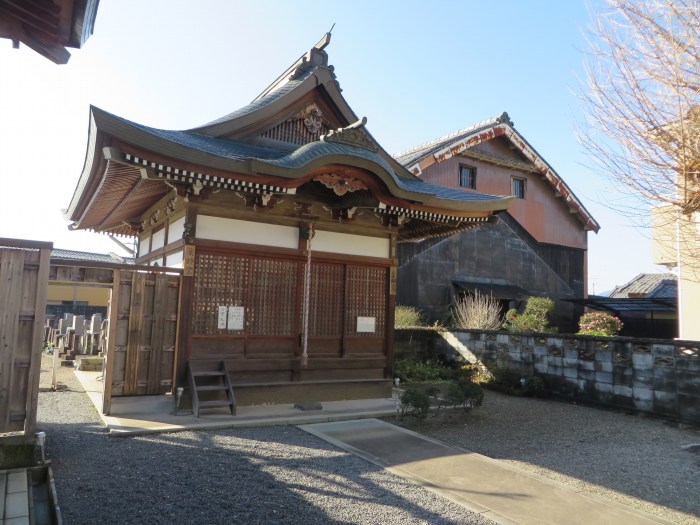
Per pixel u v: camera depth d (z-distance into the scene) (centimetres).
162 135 700
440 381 1197
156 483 459
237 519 392
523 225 2088
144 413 726
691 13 393
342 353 926
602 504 457
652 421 844
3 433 486
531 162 2102
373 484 486
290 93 912
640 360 891
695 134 394
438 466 551
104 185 823
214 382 788
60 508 396
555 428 778
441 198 899
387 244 1000
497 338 1184
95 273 710
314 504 429
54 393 893
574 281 2225
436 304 1758
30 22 413
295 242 883
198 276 788
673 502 477
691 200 411
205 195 779
